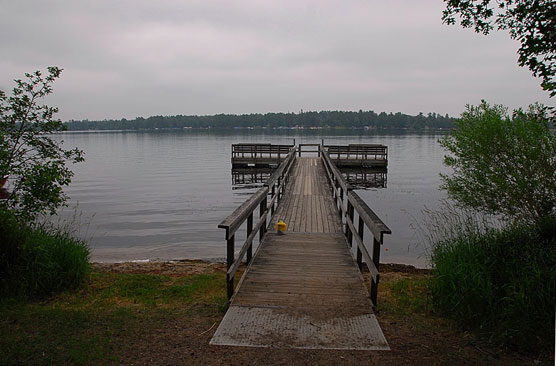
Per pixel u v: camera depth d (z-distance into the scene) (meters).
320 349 3.27
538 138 6.57
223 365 3.01
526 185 6.67
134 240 11.18
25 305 4.35
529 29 3.73
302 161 23.83
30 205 5.32
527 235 5.52
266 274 5.10
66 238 5.59
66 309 4.27
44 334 3.47
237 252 9.83
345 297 4.39
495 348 3.37
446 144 8.11
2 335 3.42
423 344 3.42
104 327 3.68
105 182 24.75
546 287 3.84
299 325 3.70
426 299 4.66
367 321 3.82
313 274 5.11
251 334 3.52
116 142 86.81
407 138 89.75
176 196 19.45
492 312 3.83
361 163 28.00
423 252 9.52
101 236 11.61
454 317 4.02
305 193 12.81
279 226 7.45
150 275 6.16
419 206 15.74
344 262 5.62
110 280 5.73
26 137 5.62
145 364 3.01
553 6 3.47
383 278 6.46
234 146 29.05
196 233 12.03
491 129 6.89
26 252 4.85
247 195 19.70
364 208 4.89
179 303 4.62
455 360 3.13
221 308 4.21
